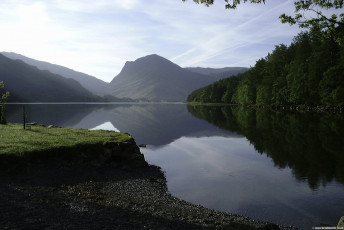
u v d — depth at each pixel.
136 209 11.52
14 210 9.74
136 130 45.91
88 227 8.66
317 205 12.72
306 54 85.81
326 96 70.62
